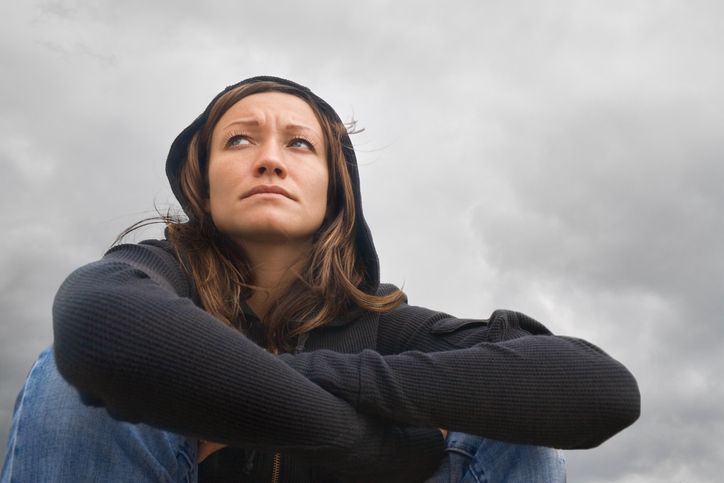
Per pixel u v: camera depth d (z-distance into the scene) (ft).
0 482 3.90
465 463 4.51
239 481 4.70
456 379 3.85
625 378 4.08
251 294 5.60
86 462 3.91
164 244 5.35
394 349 5.47
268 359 3.52
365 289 6.21
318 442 3.51
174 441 4.21
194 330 3.41
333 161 6.18
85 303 3.38
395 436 4.01
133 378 3.23
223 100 6.20
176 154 6.33
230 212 5.37
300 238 5.63
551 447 4.00
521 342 4.17
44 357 4.27
